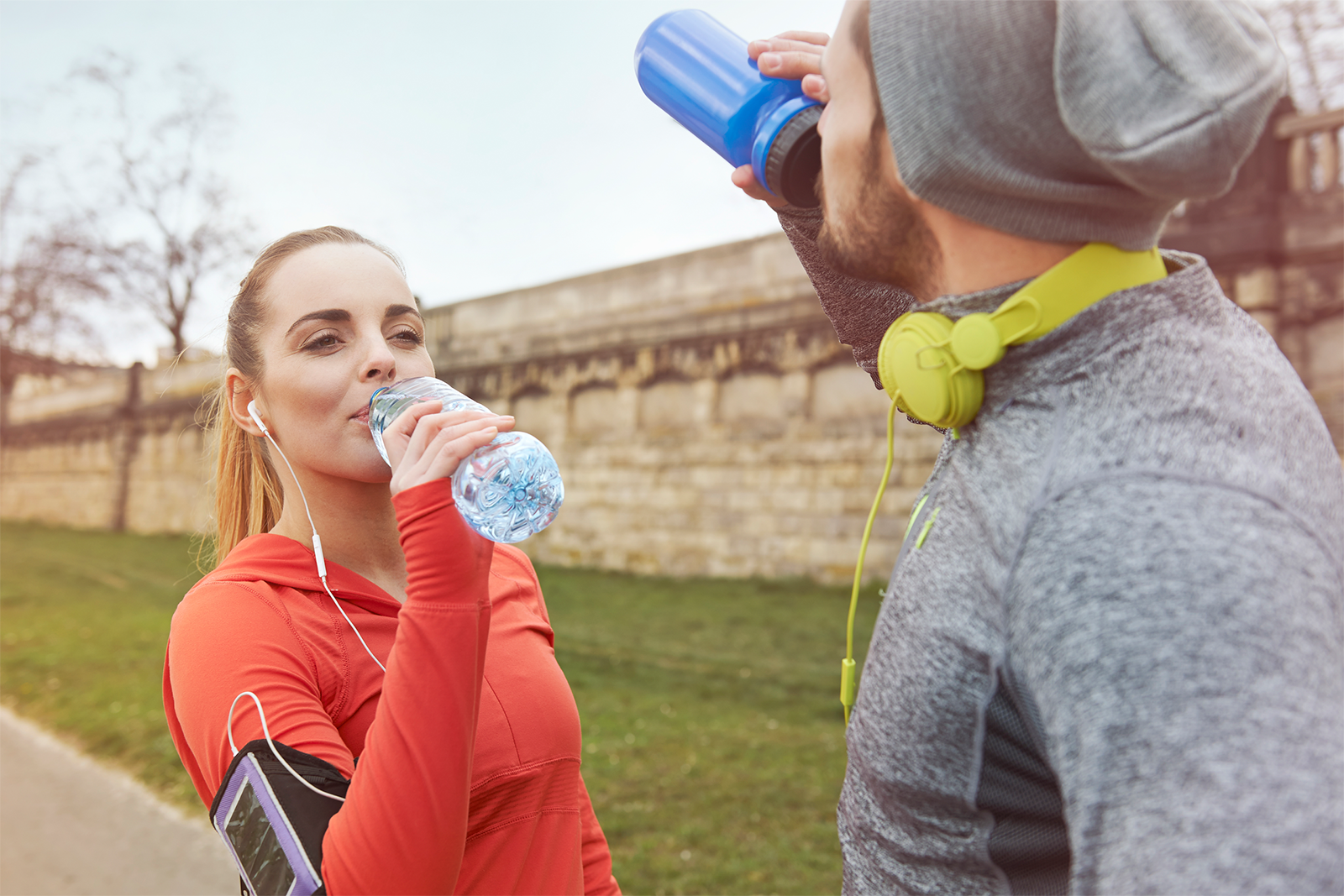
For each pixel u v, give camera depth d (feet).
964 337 2.38
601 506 40.70
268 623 3.63
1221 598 1.81
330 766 3.26
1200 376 2.14
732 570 35.37
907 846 2.57
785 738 16.71
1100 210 2.23
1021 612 2.10
